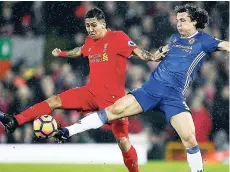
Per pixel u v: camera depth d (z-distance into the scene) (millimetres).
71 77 22047
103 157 18172
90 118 11648
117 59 12617
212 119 21594
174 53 11828
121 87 12836
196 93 21984
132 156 13172
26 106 21500
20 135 20375
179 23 11930
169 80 11719
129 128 20391
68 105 12820
